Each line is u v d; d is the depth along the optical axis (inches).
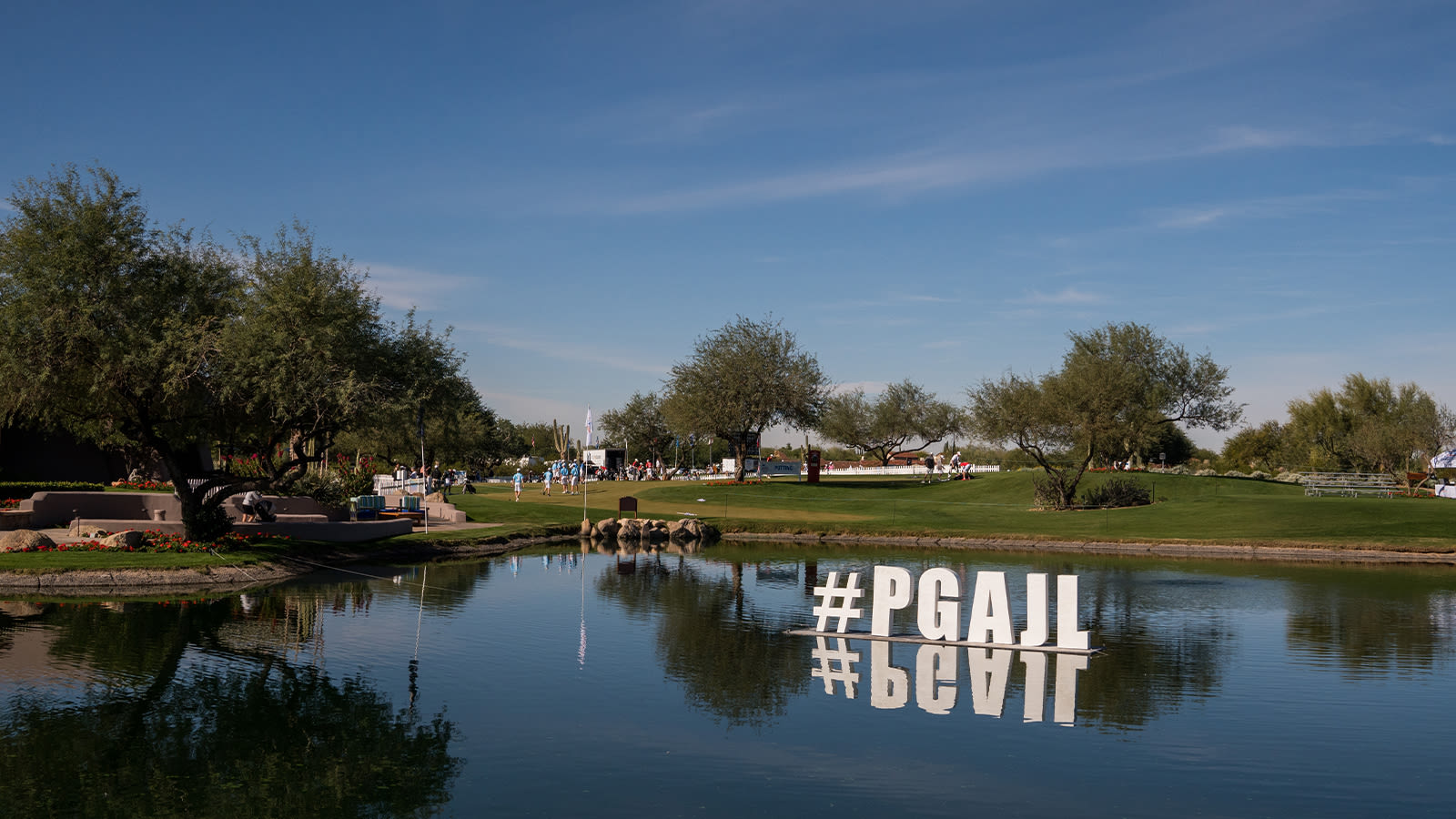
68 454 1889.8
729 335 2807.6
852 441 4279.0
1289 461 3688.5
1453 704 578.6
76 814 387.9
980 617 764.0
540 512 1999.3
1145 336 2847.0
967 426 2314.2
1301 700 590.9
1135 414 2407.7
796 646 748.0
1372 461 2982.3
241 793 414.0
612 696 583.8
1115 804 415.5
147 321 1029.8
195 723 514.3
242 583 1038.4
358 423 1130.7
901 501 2421.3
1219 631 826.8
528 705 559.2
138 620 801.6
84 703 545.3
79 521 1242.0
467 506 2044.8
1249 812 407.5
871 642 768.3
